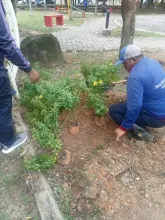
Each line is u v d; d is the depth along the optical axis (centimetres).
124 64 280
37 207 230
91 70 379
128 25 568
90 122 337
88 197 238
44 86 332
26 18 1878
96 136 320
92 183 253
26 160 271
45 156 270
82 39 1035
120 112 318
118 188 254
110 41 1000
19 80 471
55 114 295
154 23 1783
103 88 362
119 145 310
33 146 302
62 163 275
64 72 538
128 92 269
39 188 243
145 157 295
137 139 321
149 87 271
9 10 324
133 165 283
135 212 234
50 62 573
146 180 267
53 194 241
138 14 2542
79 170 266
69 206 233
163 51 808
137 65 269
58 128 310
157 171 278
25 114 349
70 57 675
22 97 360
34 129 291
